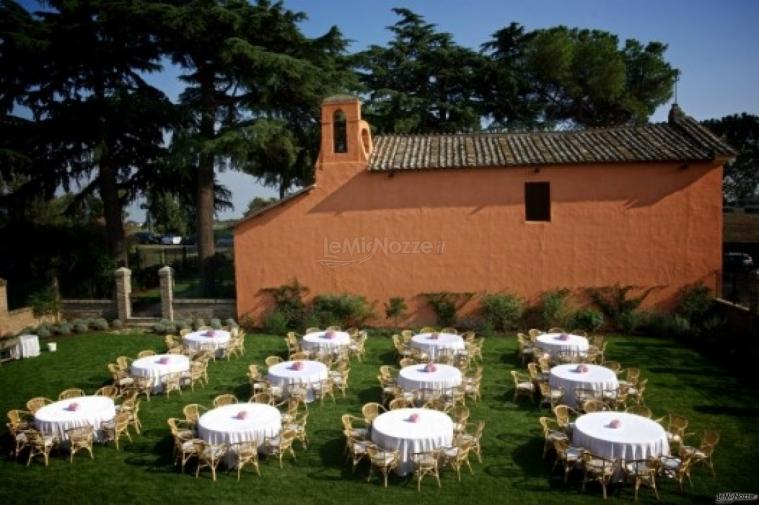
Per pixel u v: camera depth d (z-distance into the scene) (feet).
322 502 29.45
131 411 38.81
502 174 62.90
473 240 63.77
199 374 47.26
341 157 64.85
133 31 77.46
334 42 85.35
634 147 62.85
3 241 82.38
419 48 119.65
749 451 34.04
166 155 78.02
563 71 112.98
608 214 61.77
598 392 39.29
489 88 120.06
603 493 29.35
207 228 84.33
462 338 53.06
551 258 62.85
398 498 29.73
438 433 32.07
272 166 92.53
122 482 31.86
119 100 74.90
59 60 77.92
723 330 55.88
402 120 108.37
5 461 34.71
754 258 99.50
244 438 32.99
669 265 61.36
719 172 60.18
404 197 64.39
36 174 81.66
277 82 76.07
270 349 58.75
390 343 60.34
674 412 40.06
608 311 61.82
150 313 75.36
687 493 29.58
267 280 66.80
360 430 34.63
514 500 29.32
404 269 64.95
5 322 64.18
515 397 43.45
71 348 60.59
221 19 73.46
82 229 90.79
